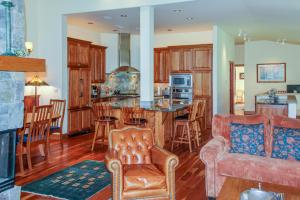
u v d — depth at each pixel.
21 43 3.60
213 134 4.07
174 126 6.19
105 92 9.95
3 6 3.26
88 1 6.87
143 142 3.56
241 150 3.78
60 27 7.17
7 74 3.30
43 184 3.98
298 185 3.11
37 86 7.20
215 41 8.45
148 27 6.32
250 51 12.35
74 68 7.58
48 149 5.09
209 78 8.91
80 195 3.62
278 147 3.64
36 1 7.33
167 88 9.70
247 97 12.48
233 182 2.85
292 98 7.54
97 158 5.33
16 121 3.44
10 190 3.29
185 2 6.00
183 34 9.74
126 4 6.48
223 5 6.19
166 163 2.98
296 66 11.80
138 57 10.38
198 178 4.22
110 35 9.95
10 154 3.35
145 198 2.92
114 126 6.27
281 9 6.00
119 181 2.88
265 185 2.80
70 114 7.40
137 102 7.00
